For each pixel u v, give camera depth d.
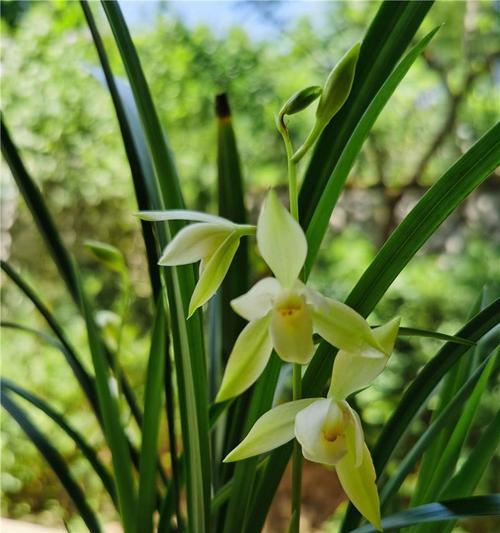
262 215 0.18
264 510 0.23
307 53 1.26
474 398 0.25
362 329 0.18
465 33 1.15
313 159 0.26
